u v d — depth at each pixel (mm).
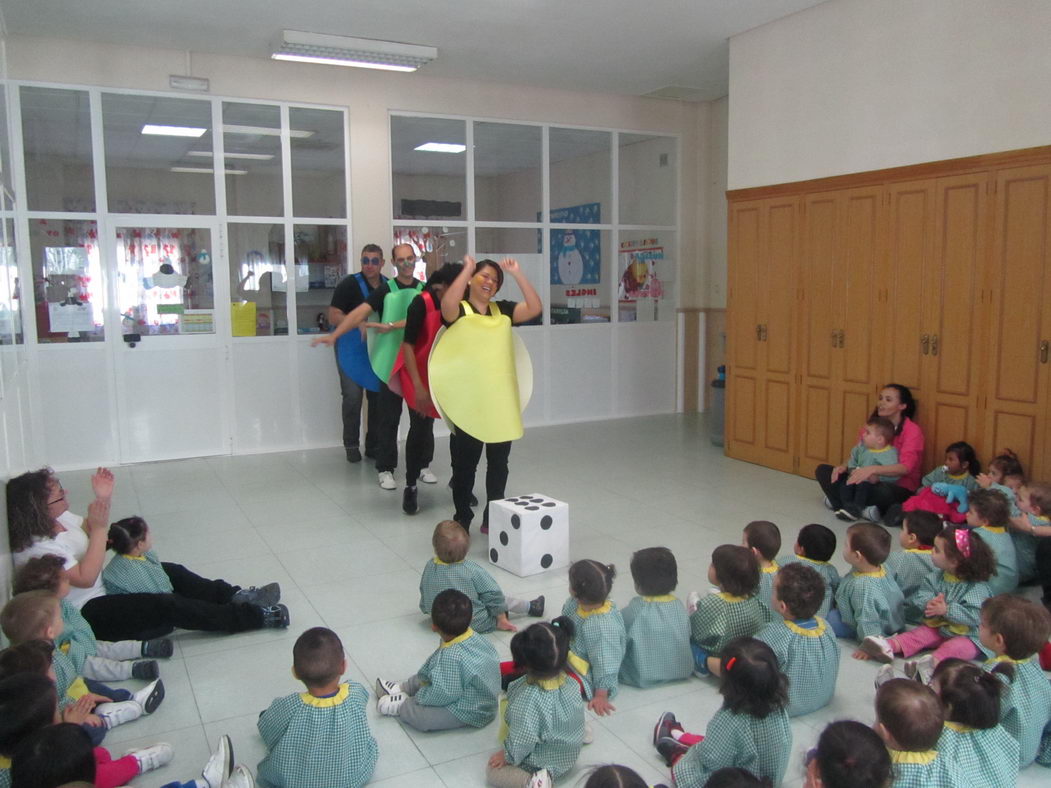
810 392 5656
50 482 3016
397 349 5266
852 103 5211
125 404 6168
